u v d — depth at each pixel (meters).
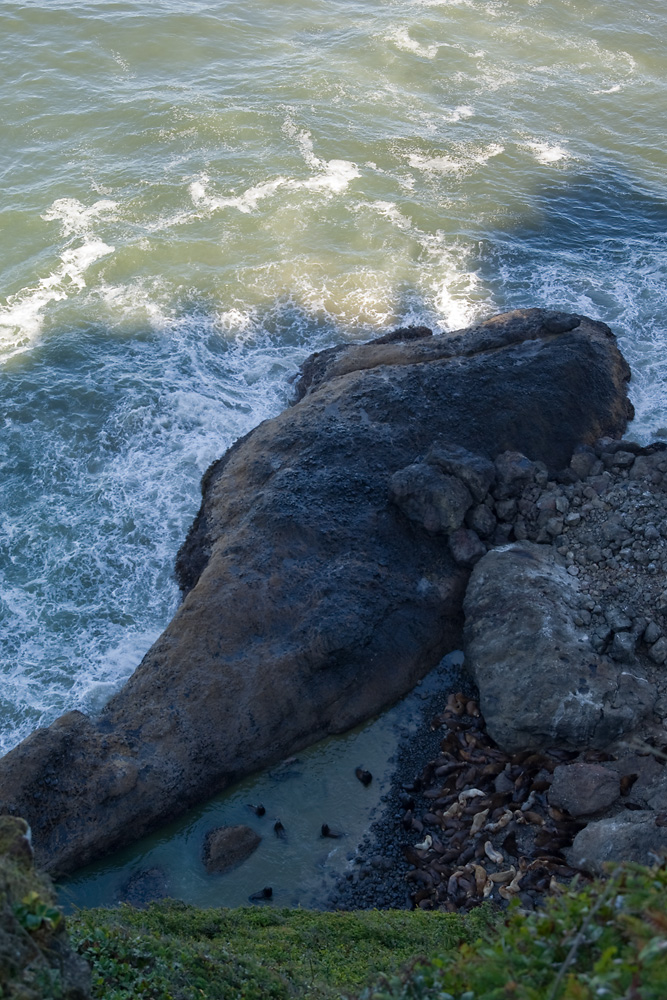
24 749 23.52
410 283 41.78
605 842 21.80
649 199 47.91
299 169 47.62
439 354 34.31
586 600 27.31
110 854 23.56
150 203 44.84
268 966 17.30
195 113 50.53
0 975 10.59
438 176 48.19
